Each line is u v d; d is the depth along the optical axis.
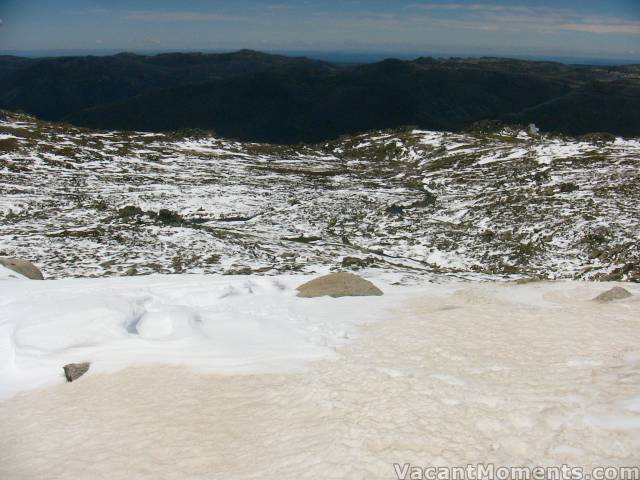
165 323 15.84
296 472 7.68
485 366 11.30
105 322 15.54
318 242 45.81
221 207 58.94
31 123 111.44
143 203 58.81
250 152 112.06
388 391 10.05
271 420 9.72
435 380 10.38
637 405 8.27
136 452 9.03
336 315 17.06
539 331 13.70
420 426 8.45
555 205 52.81
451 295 19.92
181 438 9.39
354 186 75.75
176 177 78.12
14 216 50.53
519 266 38.59
